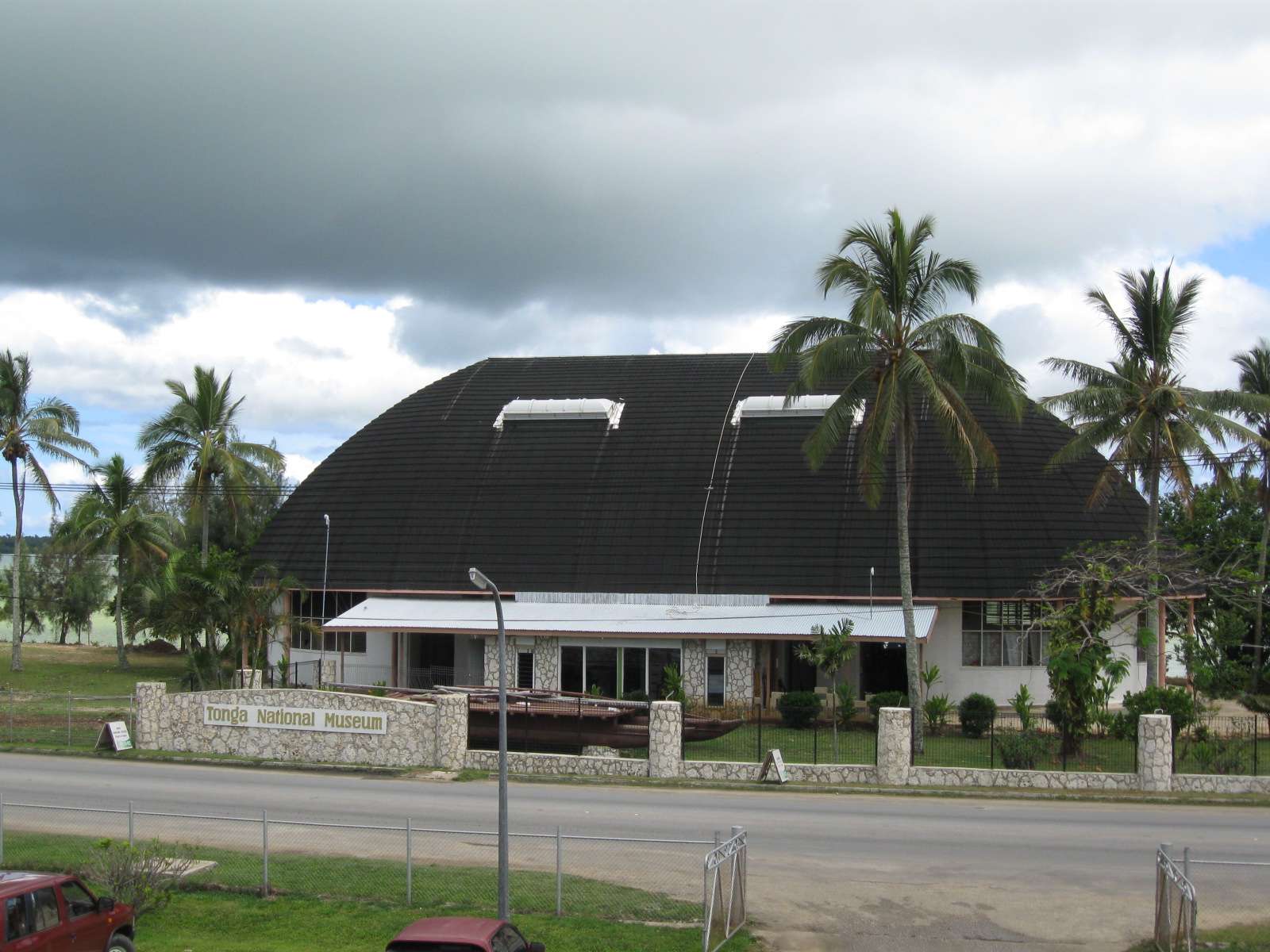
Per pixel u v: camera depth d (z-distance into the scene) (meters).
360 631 53.12
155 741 41.91
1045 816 31.55
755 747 41.66
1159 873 21.09
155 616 68.75
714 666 50.88
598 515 56.78
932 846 28.02
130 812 25.48
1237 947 20.77
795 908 23.25
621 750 40.69
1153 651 46.88
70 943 17.88
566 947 20.97
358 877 24.98
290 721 40.44
